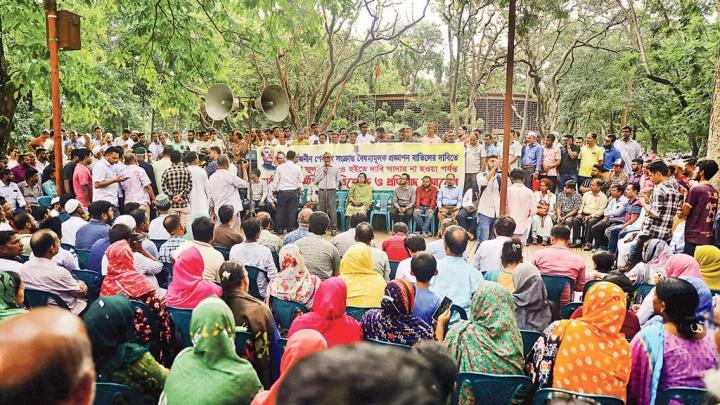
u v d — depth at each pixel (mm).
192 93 11930
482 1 16516
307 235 5961
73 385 901
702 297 3852
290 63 16797
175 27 10094
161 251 5617
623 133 11891
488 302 3336
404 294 3623
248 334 3768
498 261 5777
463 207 10609
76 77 9961
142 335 4137
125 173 8969
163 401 2734
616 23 20344
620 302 3104
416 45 25281
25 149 15805
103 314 3037
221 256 5285
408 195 11055
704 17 15312
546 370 3207
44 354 881
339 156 11625
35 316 942
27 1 9242
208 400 2637
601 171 10945
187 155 8828
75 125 21969
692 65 15016
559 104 27844
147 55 10742
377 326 3672
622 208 9352
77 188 8750
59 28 6625
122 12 10438
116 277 4277
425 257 4125
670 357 3137
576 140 11742
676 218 6836
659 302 3238
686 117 15961
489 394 3141
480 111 29406
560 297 5125
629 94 23891
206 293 4258
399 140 12195
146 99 21859
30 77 9195
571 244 10281
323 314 3625
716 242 6613
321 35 9984
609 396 2842
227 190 9203
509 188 7773
